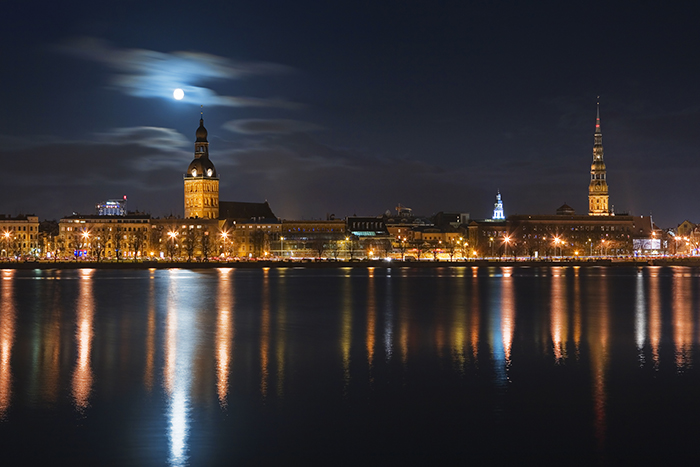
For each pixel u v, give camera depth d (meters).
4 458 43.47
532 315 111.81
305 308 122.62
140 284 185.25
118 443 45.81
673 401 54.72
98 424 49.38
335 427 48.78
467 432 47.81
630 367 67.12
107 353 74.94
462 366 67.56
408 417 50.81
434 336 87.56
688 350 76.56
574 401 54.75
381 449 44.91
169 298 142.38
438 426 48.97
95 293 154.00
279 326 97.56
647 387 59.03
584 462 43.16
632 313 115.44
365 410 52.53
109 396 56.19
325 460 43.31
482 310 119.88
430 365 68.00
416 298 143.88
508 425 49.22
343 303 132.25
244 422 49.78
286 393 57.12
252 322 102.12
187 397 55.91
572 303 133.50
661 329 94.44
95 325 98.69
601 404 53.88
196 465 42.59
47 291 159.38
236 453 44.31
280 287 175.75
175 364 68.62
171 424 49.38
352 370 65.75
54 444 45.69
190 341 83.44
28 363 69.12
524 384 60.09
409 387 59.03
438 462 43.09
